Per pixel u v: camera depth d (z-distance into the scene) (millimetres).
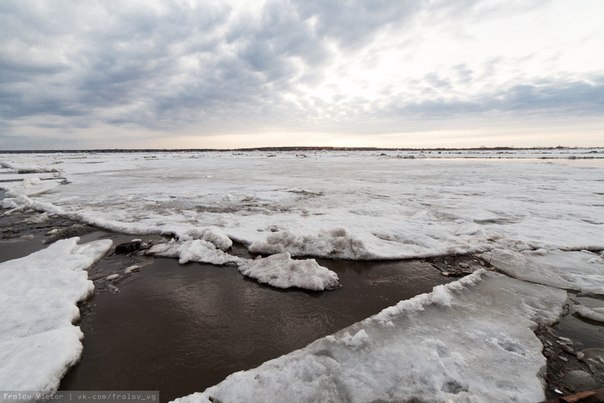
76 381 3619
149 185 19875
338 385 3375
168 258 7457
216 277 6430
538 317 4844
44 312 4793
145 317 4969
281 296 5637
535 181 20484
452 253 7609
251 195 15719
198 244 7707
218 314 5051
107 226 9875
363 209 12219
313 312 5102
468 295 5469
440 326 4508
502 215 11203
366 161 49000
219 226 9805
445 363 3707
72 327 4422
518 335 4332
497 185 18844
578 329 4613
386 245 8094
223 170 32094
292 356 3826
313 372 3549
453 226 9805
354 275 6520
